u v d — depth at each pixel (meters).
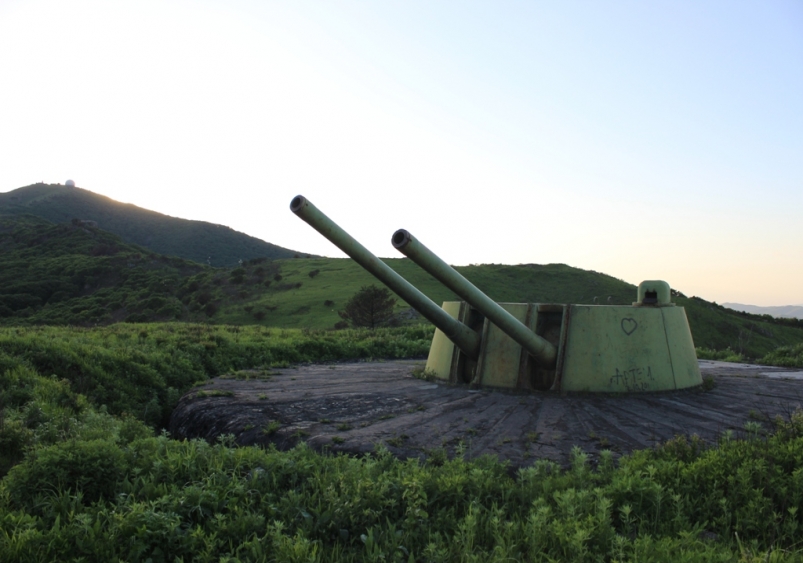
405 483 4.15
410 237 6.71
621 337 8.00
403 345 14.02
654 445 5.57
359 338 15.03
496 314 7.47
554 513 3.94
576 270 69.50
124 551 3.44
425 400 7.62
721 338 47.56
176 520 3.70
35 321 53.38
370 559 3.41
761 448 4.89
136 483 4.34
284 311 54.12
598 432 6.13
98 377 9.38
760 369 11.04
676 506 3.95
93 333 13.33
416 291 7.84
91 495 4.25
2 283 65.44
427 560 3.43
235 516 3.88
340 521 3.87
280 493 4.32
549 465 5.02
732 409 7.15
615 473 4.49
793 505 3.97
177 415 7.97
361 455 5.59
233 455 4.96
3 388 7.90
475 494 4.29
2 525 3.63
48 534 3.48
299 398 7.89
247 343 12.70
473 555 3.30
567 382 7.80
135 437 6.25
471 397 7.73
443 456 5.29
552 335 8.30
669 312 8.45
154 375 9.93
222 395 8.15
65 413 7.20
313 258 79.56
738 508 4.00
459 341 8.41
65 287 66.00
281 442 6.12
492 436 6.02
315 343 13.19
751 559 3.18
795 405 7.36
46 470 4.28
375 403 7.50
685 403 7.44
